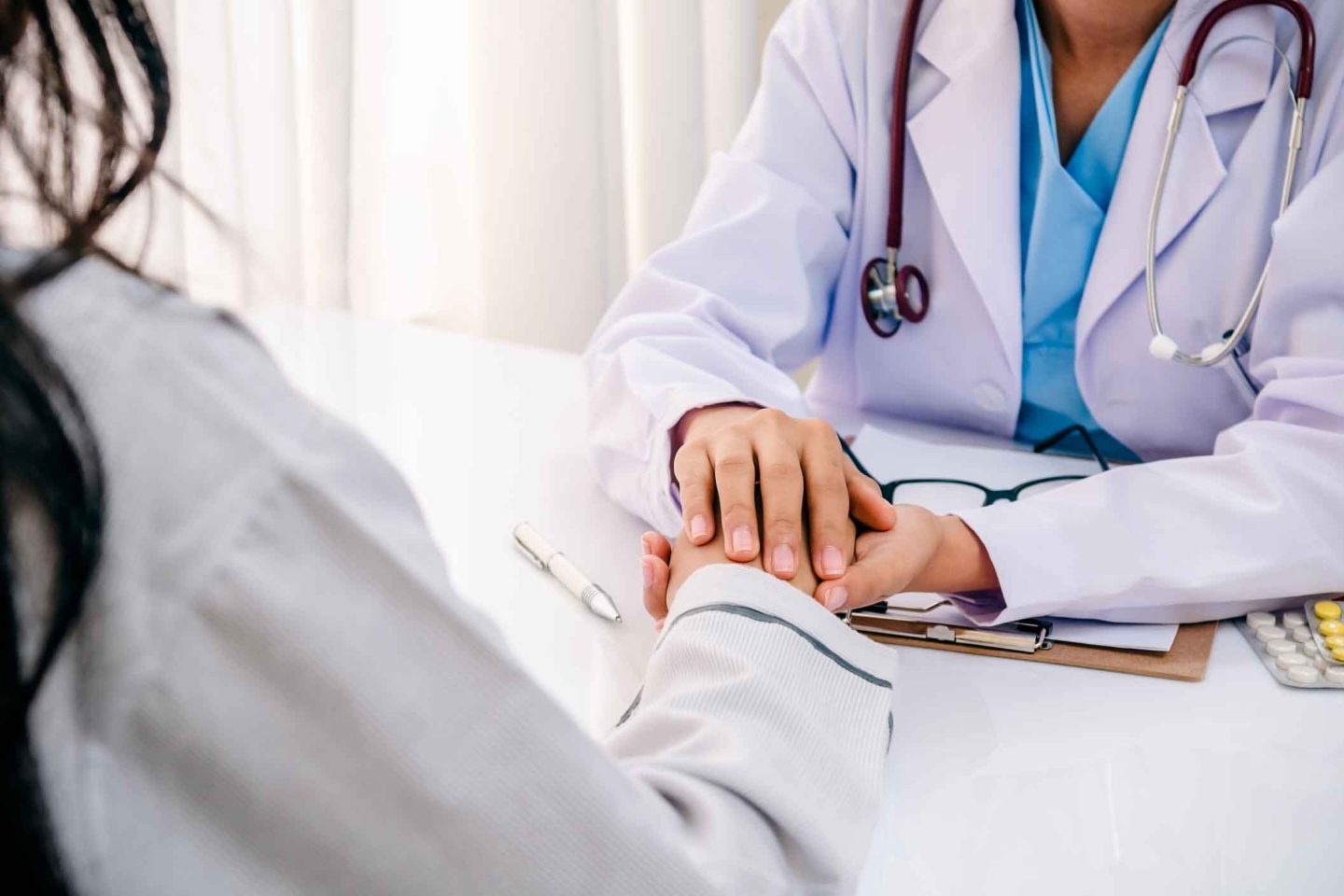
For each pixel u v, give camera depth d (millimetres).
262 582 289
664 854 347
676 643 550
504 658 321
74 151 332
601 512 880
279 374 323
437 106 1774
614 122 1846
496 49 1731
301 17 1574
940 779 576
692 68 1859
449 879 315
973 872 511
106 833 278
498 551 815
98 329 290
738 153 1116
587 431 940
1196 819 542
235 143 1516
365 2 1642
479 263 1839
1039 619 743
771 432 767
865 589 696
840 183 1103
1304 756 592
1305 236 858
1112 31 956
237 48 1513
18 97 321
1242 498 772
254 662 289
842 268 1132
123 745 281
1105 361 1003
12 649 258
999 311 1017
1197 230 946
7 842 254
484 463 961
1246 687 665
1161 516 775
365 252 1731
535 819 326
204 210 394
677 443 861
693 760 458
